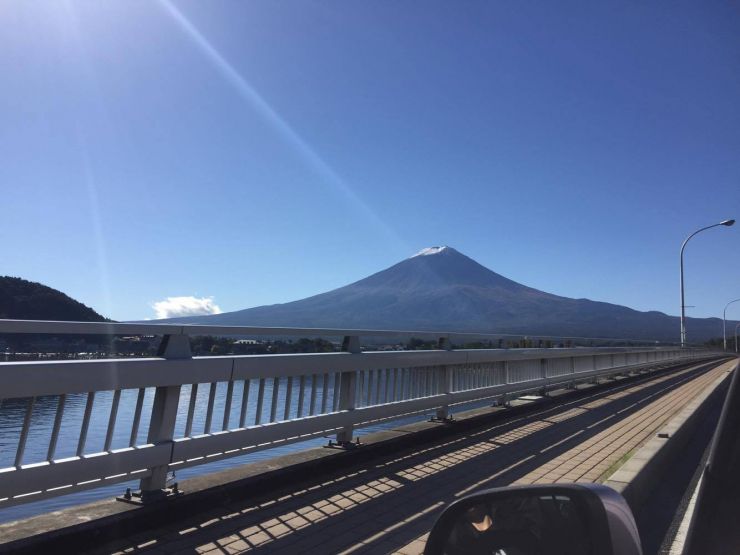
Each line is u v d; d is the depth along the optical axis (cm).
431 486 625
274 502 545
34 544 383
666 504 634
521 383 1261
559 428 1027
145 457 454
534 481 646
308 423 638
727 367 3859
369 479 645
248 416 682
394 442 785
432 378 927
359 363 728
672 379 2455
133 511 442
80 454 414
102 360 421
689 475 767
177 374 479
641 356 2741
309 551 438
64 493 398
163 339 493
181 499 479
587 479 655
